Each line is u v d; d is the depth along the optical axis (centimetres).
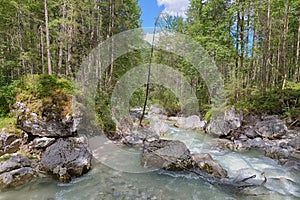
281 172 607
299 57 1519
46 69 1381
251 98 1308
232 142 923
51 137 696
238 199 458
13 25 1344
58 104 736
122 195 477
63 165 557
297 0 1329
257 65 1708
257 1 1259
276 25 1609
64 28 1170
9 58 1270
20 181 497
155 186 523
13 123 664
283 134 938
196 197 471
